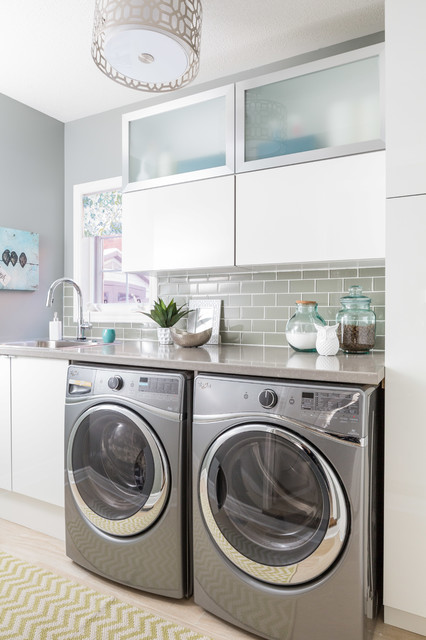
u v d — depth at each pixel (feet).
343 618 4.50
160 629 5.11
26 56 7.70
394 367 4.91
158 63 5.43
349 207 5.92
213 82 8.60
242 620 5.05
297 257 6.26
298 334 6.68
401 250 4.89
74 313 10.32
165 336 8.13
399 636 4.94
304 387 4.69
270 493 4.93
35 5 6.39
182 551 5.48
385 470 4.94
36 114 9.76
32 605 5.49
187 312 8.29
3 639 4.92
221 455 5.11
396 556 4.89
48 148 10.05
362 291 7.25
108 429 6.11
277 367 4.97
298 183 6.27
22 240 9.35
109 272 10.26
